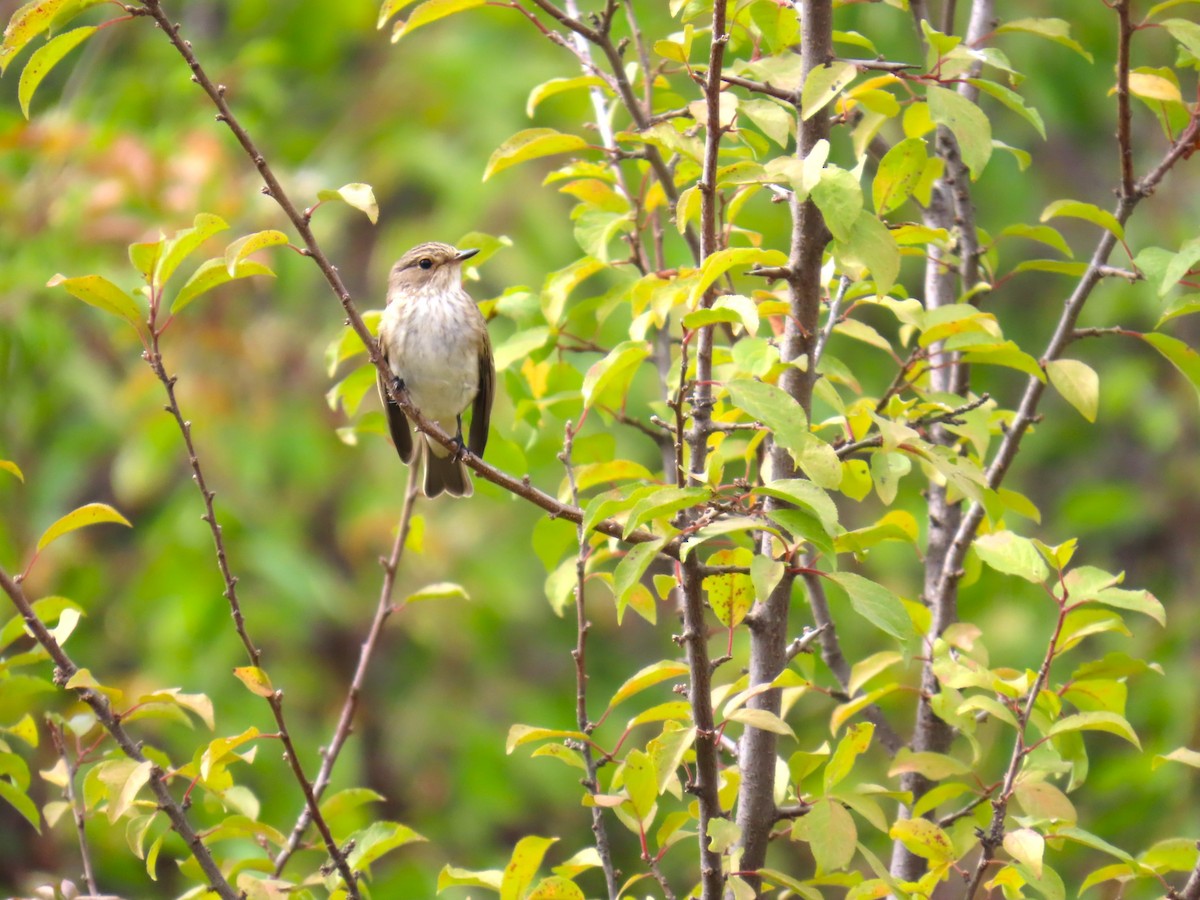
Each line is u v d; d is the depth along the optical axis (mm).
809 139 6336
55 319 14133
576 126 15680
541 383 8414
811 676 7410
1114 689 6297
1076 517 14781
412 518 7762
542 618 16438
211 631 14445
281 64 17000
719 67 5465
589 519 5398
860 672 7184
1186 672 13117
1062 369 6781
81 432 15062
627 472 7223
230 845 10938
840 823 5781
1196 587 15180
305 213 5680
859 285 6871
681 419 5375
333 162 15789
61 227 13602
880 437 6043
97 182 13602
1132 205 6918
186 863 6738
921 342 6801
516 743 5879
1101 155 16984
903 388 7023
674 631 15125
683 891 14039
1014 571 6086
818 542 5047
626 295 7902
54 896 6547
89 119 15258
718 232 6859
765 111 6355
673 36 7371
